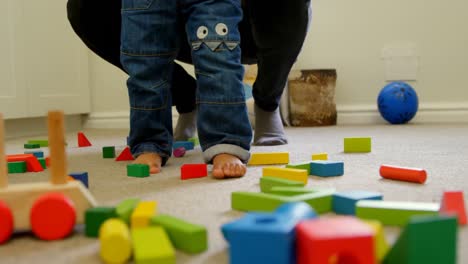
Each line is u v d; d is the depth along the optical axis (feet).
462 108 8.39
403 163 3.73
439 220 1.36
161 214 2.11
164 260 1.52
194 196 2.68
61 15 8.50
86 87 9.17
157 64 3.58
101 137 7.17
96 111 9.41
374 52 8.75
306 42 8.97
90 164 4.16
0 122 1.94
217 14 3.32
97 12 4.41
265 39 4.32
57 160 1.99
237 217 2.22
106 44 4.71
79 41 8.98
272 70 4.58
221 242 1.88
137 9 3.48
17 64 7.47
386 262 1.49
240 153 3.34
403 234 1.39
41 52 8.02
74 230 2.06
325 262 1.27
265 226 1.40
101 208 2.00
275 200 2.14
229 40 3.31
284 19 4.15
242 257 1.40
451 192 2.07
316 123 8.34
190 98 5.40
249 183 3.01
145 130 3.71
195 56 3.38
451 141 5.24
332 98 8.42
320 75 8.32
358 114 8.78
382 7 8.66
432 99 8.61
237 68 3.37
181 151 4.44
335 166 3.23
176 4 3.49
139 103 3.65
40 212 1.91
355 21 8.77
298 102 8.36
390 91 8.10
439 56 8.53
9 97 7.30
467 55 8.42
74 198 2.00
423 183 2.93
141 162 3.57
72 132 8.29
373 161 3.88
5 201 1.93
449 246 1.36
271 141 5.07
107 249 1.62
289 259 1.36
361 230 1.32
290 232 1.37
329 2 8.82
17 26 7.48
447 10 8.43
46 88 8.14
